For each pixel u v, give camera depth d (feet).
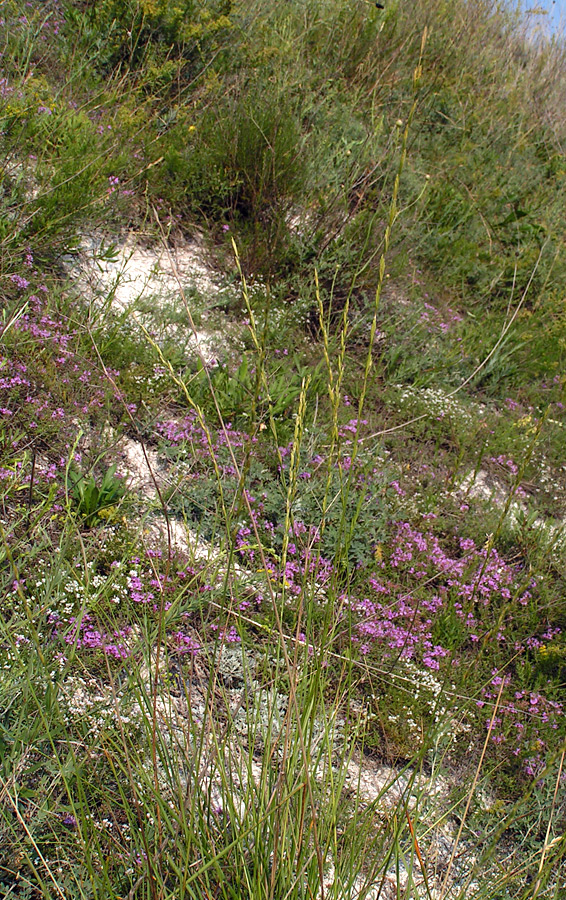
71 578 8.49
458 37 27.27
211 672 6.56
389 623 9.81
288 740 5.66
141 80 17.78
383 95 22.38
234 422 12.46
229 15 20.17
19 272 12.53
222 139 16.85
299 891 5.88
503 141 24.81
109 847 6.64
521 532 12.25
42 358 11.46
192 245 16.26
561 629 11.13
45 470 10.14
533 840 8.22
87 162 14.08
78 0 19.06
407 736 8.95
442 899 6.33
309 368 13.71
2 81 14.43
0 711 7.02
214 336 13.93
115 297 13.91
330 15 23.52
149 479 11.03
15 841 6.54
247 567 10.12
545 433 14.87
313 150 17.51
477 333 16.88
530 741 9.31
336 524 10.99
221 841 6.51
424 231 18.93
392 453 13.43
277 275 15.85
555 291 19.13
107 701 7.59
